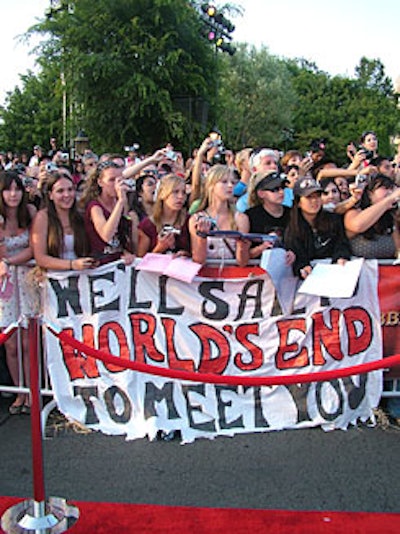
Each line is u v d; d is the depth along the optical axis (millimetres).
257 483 3311
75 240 4043
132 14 21594
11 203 4074
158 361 4012
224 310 3984
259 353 4016
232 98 42938
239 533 2738
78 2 21531
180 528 2771
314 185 3881
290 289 3955
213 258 3982
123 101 21562
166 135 22500
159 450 3703
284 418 3988
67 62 22016
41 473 2674
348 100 62219
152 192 5453
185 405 3965
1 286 4039
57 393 4043
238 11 24406
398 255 4125
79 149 18328
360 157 6070
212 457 3615
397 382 4234
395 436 3891
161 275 3969
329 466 3498
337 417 3980
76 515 2807
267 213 4148
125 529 2754
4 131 48125
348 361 4027
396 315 4059
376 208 3939
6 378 4434
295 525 2799
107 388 4008
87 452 3676
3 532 2654
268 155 4797
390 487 3268
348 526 2793
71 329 4012
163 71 21375
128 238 4355
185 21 22078
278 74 47469
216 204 4129
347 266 3910
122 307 4020
